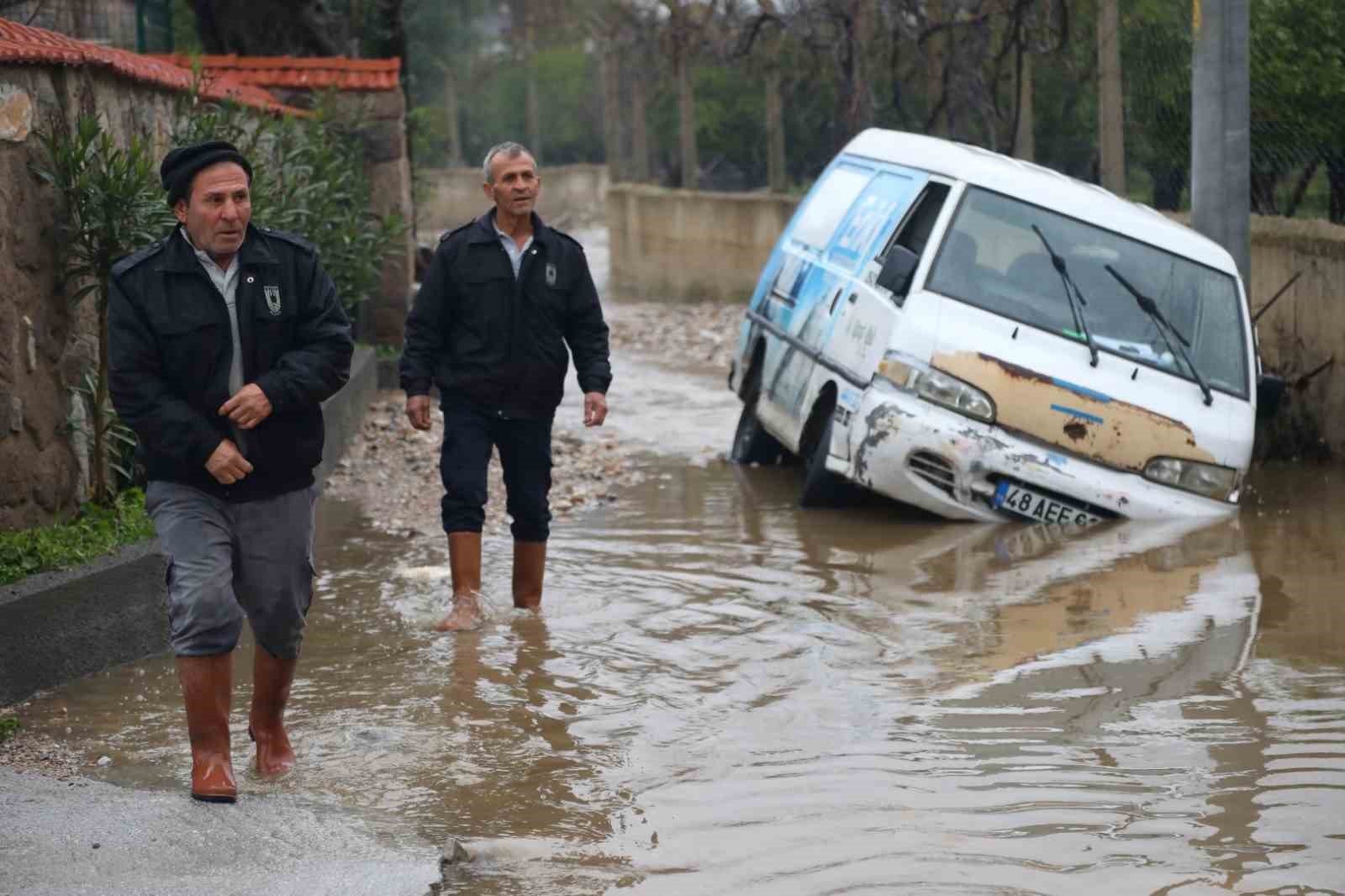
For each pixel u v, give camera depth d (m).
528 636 7.36
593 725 6.06
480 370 7.71
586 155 62.38
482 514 7.71
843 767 5.52
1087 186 11.05
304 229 12.68
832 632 7.30
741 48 26.06
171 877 4.59
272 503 5.34
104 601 6.83
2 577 6.76
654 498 10.88
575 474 11.72
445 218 56.97
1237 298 10.14
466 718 6.17
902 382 9.61
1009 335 9.69
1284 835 4.84
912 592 8.02
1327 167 12.93
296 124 14.81
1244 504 10.20
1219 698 6.20
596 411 7.86
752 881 4.57
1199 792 5.20
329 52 21.30
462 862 4.74
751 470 12.05
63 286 7.98
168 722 6.12
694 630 7.43
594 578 8.51
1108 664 6.68
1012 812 5.06
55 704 6.34
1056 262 9.98
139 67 9.32
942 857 4.71
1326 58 12.68
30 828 4.93
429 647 7.18
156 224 8.05
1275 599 7.70
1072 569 8.41
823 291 11.12
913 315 9.72
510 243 7.73
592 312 7.92
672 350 20.23
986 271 9.95
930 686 6.45
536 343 7.73
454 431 7.74
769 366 11.80
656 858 4.75
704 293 30.09
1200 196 11.33
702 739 5.87
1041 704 6.17
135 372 5.12
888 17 18.70
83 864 4.67
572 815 5.13
